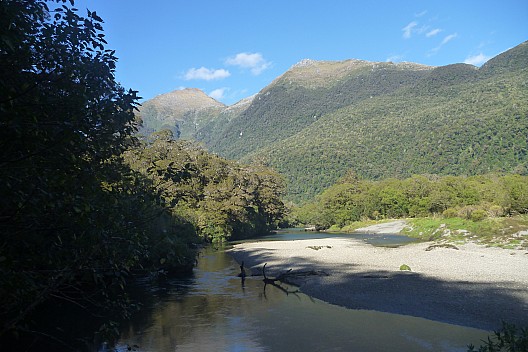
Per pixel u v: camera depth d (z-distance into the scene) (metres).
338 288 24.14
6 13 5.16
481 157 133.38
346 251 43.50
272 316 18.12
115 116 6.73
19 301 5.91
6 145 5.32
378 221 88.88
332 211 97.50
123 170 7.36
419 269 29.62
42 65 5.98
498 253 35.81
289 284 26.41
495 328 15.50
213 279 28.55
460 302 19.34
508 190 61.41
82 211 5.87
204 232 60.94
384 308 19.22
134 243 6.99
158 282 26.91
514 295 20.17
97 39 6.43
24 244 6.02
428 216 81.44
